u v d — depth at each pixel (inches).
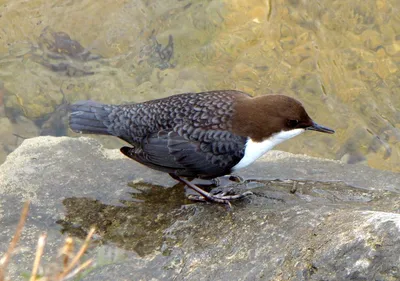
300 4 383.9
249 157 222.4
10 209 224.1
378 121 341.1
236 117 218.2
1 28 386.9
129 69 370.9
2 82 363.6
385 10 377.1
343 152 331.0
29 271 194.9
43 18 390.3
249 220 203.8
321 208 201.0
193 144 219.5
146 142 223.9
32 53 376.8
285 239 186.2
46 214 222.1
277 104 217.6
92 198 230.8
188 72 367.2
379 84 353.7
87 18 389.1
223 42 376.5
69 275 143.1
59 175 243.3
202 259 191.6
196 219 213.3
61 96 359.6
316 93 353.1
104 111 233.6
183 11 389.7
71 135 345.7
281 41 374.3
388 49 365.1
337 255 168.1
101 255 201.0
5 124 347.6
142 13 390.6
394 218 172.4
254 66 366.3
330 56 365.7
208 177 228.1
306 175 245.4
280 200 221.3
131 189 235.8
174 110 223.3
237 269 181.5
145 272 191.2
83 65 372.5
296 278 169.2
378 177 243.9
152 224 214.7
